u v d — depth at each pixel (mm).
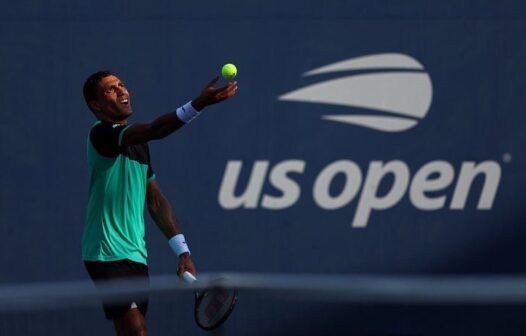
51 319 16953
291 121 29469
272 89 29422
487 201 29719
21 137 29297
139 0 29250
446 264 29562
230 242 29438
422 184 29641
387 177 29609
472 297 14867
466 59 29656
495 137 29719
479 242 29641
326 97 29516
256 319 18219
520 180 29672
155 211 21906
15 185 29328
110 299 17672
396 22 29562
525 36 29625
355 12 29469
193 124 29359
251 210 29469
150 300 18391
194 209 29391
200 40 29328
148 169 21719
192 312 18359
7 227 29344
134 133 19703
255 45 29359
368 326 19766
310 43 29422
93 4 29250
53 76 29297
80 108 29391
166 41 29297
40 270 29438
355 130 29547
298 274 29438
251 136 29406
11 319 16688
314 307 18156
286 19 29391
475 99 29703
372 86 29547
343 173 29547
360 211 29531
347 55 29500
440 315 22125
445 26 29641
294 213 29484
